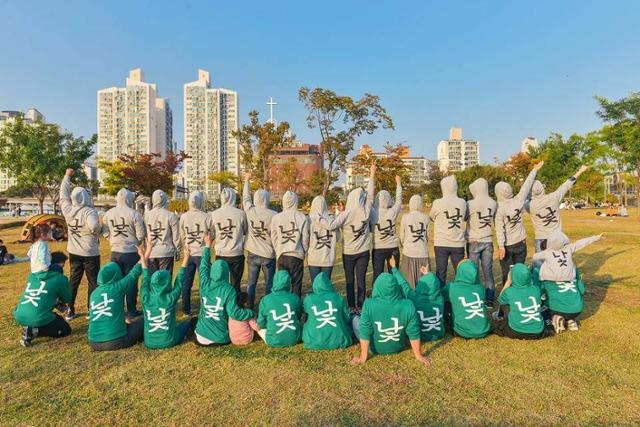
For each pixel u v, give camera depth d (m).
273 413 3.38
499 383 3.85
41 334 5.12
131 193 6.61
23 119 23.28
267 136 23.70
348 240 6.26
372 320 4.36
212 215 6.44
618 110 22.09
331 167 23.42
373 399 3.57
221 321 4.85
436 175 48.81
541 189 7.02
